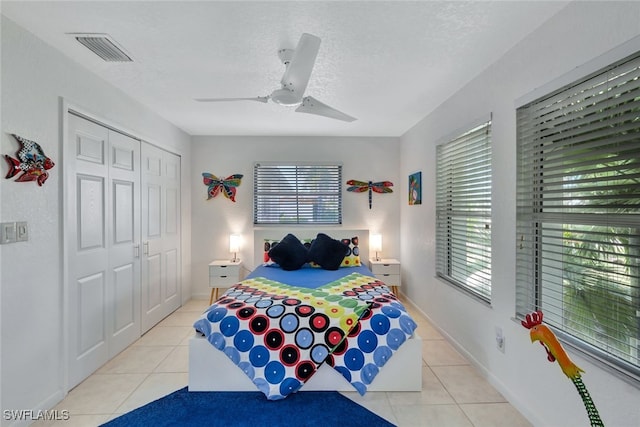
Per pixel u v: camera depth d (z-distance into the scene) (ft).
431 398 6.68
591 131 4.80
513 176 6.40
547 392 5.51
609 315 4.59
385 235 14.53
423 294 11.62
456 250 9.33
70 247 6.98
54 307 6.49
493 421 5.97
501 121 6.80
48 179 6.35
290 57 6.50
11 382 5.56
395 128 13.14
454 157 9.30
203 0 5.03
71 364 7.00
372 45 6.39
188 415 6.14
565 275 5.38
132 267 9.55
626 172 4.35
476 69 7.47
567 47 5.06
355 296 8.01
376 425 5.87
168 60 7.06
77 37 6.12
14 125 5.62
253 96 9.24
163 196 11.60
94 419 6.04
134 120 9.57
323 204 14.58
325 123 12.34
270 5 5.16
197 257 14.25
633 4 4.05
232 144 14.29
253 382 6.66
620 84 4.28
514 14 5.35
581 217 4.90
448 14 5.38
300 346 6.81
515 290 6.35
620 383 4.25
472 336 8.08
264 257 13.32
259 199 14.46
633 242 4.28
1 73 5.39
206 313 7.27
